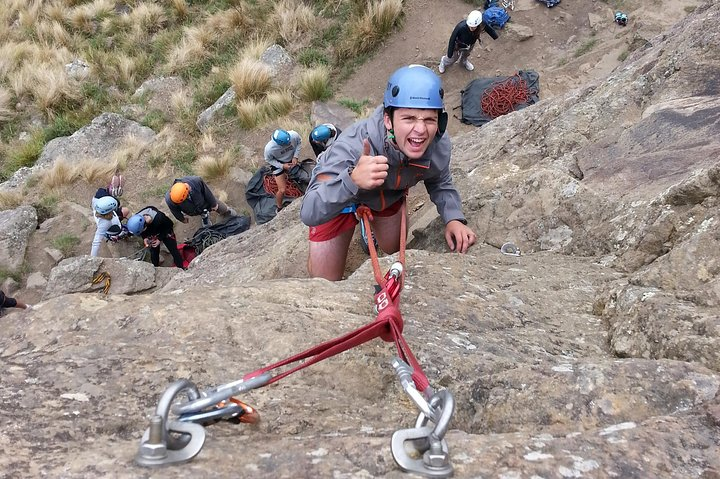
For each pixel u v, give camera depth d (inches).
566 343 86.5
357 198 118.3
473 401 64.4
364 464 44.8
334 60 421.1
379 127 104.0
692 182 103.7
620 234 116.6
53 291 300.0
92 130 414.6
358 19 429.7
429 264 110.3
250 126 394.3
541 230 130.6
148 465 41.7
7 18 523.8
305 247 167.0
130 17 501.4
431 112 95.3
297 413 60.6
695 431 49.9
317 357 55.6
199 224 358.0
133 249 349.4
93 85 455.5
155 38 488.4
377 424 59.6
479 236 134.4
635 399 59.1
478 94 367.9
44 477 43.0
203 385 64.4
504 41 395.2
